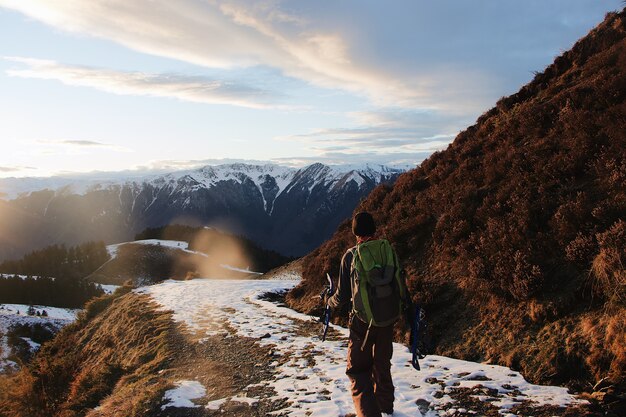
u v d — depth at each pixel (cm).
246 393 727
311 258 1883
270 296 2038
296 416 590
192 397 745
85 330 2270
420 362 777
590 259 721
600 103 1107
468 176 1285
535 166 1055
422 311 507
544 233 852
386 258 473
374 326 479
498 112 1639
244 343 1101
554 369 630
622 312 610
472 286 915
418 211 1340
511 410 534
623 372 550
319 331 1151
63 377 1244
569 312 700
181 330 1350
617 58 1302
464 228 1066
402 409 560
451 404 570
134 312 1859
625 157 853
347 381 716
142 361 1170
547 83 1591
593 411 501
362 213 508
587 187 888
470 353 783
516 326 762
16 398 1210
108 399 934
